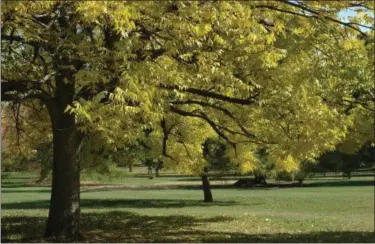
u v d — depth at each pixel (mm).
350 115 10023
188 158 16062
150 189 42969
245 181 47219
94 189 43312
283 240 12250
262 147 11445
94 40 7918
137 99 6090
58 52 7672
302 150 8961
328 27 9141
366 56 9812
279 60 8914
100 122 6418
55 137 11422
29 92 9664
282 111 8867
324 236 13242
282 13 9273
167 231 14148
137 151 20000
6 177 46750
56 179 11555
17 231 13648
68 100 10758
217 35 7387
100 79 6887
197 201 28422
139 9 6844
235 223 16656
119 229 14469
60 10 7477
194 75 7984
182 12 7023
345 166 31547
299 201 27547
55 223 11492
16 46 9492
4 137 15695
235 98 9703
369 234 13789
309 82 8867
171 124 14492
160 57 7219
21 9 6523
